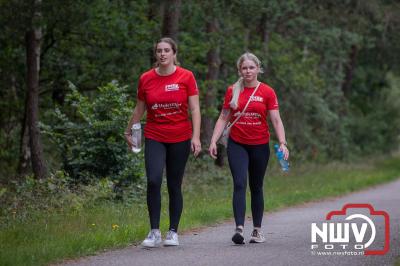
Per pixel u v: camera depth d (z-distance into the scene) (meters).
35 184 27.66
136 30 43.91
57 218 22.36
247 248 17.27
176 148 17.48
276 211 29.56
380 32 70.88
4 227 20.44
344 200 36.94
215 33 47.16
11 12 35.34
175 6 37.78
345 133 83.44
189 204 28.84
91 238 17.84
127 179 29.05
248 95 18.05
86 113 29.03
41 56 43.72
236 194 17.83
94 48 44.75
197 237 19.77
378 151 102.44
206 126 48.00
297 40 60.09
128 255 16.38
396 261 15.24
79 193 26.58
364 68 96.44
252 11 43.12
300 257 15.91
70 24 39.59
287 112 63.44
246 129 18.05
